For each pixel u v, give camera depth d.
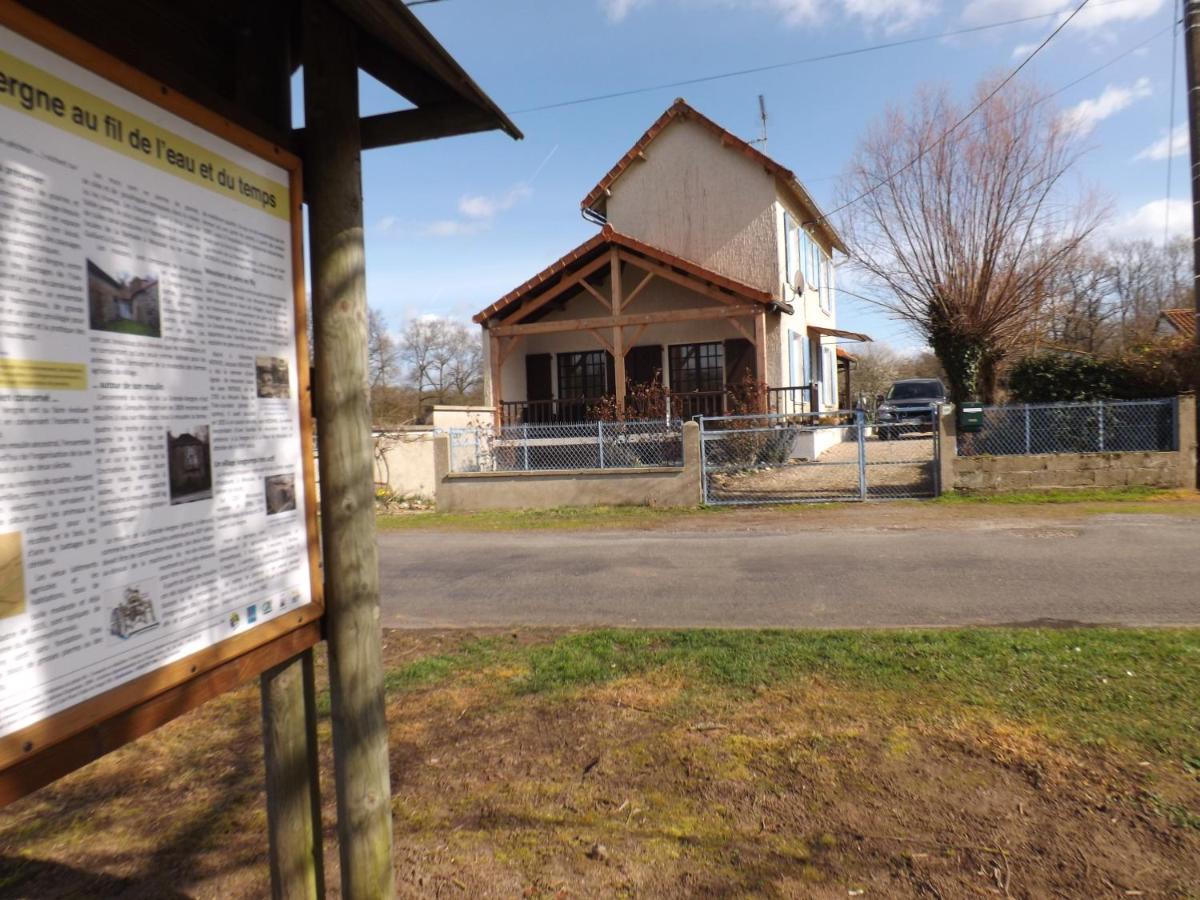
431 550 10.12
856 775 3.67
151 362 1.82
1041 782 3.54
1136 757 3.69
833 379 26.02
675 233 19.38
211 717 4.83
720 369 18.36
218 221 2.03
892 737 3.99
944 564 7.77
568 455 14.94
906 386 26.77
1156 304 42.72
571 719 4.39
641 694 4.67
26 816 3.74
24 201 1.53
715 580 7.63
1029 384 13.30
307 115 2.41
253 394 2.14
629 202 19.72
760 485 14.01
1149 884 2.89
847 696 4.49
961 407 12.49
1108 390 12.74
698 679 4.85
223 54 2.50
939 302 15.59
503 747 4.11
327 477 2.44
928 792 3.51
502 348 19.34
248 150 2.14
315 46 2.40
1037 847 3.11
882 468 14.90
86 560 1.65
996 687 4.49
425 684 4.99
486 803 3.59
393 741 4.22
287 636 2.29
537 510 13.50
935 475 12.28
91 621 1.66
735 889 2.96
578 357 19.30
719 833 3.30
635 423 14.19
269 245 2.22
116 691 1.71
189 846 3.45
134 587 1.76
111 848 3.46
